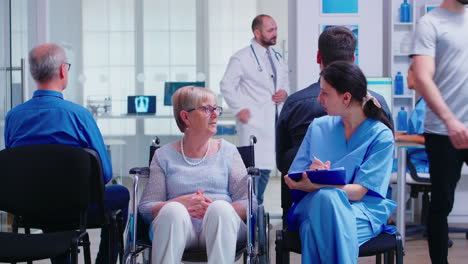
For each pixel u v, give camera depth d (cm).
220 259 255
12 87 460
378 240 254
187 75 573
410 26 611
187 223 260
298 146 295
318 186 248
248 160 301
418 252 435
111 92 570
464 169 515
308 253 242
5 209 284
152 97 572
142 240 274
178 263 258
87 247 286
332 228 238
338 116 273
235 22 573
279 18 575
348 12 543
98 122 571
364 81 256
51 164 280
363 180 253
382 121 264
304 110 291
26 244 258
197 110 280
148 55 570
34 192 281
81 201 279
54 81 304
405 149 427
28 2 546
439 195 307
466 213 540
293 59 557
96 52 570
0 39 442
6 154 282
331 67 257
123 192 329
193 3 571
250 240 256
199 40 572
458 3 299
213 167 285
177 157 287
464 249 447
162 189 283
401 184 429
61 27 563
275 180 730
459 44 298
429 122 307
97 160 287
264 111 529
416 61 297
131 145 572
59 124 298
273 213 577
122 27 570
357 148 259
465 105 301
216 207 258
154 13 570
